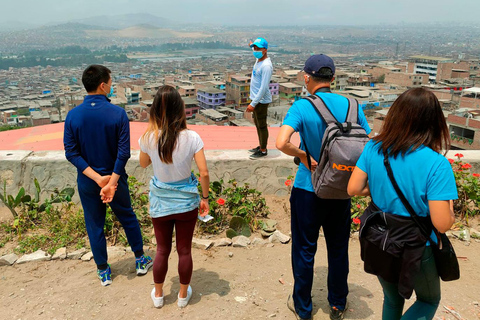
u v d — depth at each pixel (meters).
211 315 2.53
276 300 2.70
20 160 4.38
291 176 4.55
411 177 1.70
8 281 2.95
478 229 3.94
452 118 35.00
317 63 2.28
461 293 2.77
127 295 2.76
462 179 4.43
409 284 1.73
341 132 2.09
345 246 2.41
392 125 1.75
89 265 3.21
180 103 2.38
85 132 2.70
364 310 2.58
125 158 2.76
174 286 2.86
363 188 1.89
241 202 4.14
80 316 2.53
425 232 1.71
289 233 3.86
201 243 3.51
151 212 2.53
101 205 2.89
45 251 3.41
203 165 2.46
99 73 2.70
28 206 4.03
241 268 3.14
